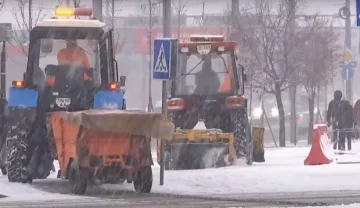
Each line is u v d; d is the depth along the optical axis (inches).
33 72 1850.4
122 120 1562.5
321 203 1411.2
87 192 1669.5
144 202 1465.3
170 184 1806.1
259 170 2095.2
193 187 1766.7
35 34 1850.4
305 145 4111.7
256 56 3941.9
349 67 3811.5
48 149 1856.5
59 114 1668.3
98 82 1838.1
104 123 1551.4
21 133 1829.5
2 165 2117.4
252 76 3956.7
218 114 2453.2
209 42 2471.7
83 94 1840.6
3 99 2107.5
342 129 2903.5
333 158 2450.8
